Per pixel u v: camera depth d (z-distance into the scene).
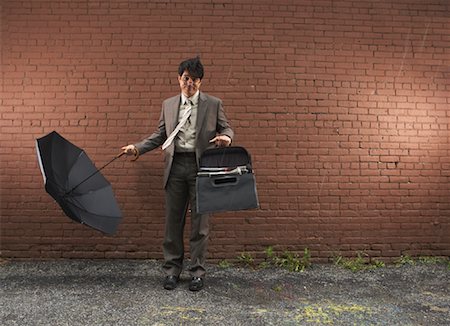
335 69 4.41
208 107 3.49
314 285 3.64
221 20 4.38
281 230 4.27
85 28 4.33
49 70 4.30
